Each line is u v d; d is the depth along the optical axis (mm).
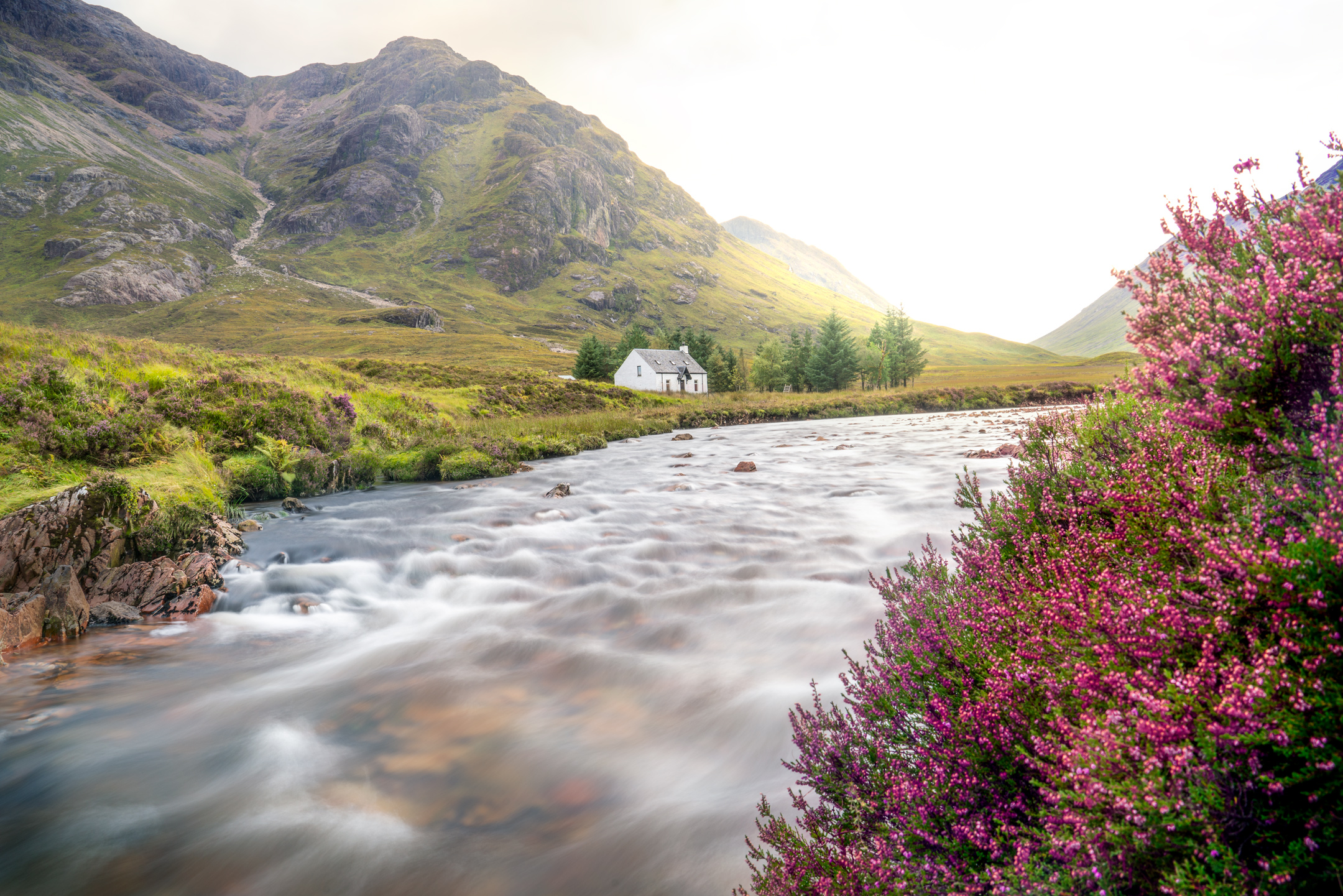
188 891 4262
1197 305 2859
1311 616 2033
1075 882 2105
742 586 9266
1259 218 2932
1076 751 2170
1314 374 2553
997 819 2619
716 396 84062
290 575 11086
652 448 34281
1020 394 74500
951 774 2869
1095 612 2631
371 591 10547
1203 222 3084
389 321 195750
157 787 5281
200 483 15180
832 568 9820
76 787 5305
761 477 20906
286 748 5781
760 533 12555
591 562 11281
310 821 4824
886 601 4988
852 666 4043
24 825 4859
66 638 8664
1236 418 2752
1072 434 5816
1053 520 4602
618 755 5488
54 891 4258
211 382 22641
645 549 11938
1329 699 1818
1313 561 2037
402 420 31469
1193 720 2037
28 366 17922
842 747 3465
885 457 24672
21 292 196375
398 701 6605
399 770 5414
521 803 4961
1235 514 2592
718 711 5922
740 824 4418
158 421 17562
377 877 4293
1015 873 2219
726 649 7254
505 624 8734
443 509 16953
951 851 2664
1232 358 2658
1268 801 1921
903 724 3445
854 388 135375
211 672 7543
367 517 16031
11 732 6195
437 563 11656
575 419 46375
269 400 23234
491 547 12578
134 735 6086
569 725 6000
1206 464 2857
